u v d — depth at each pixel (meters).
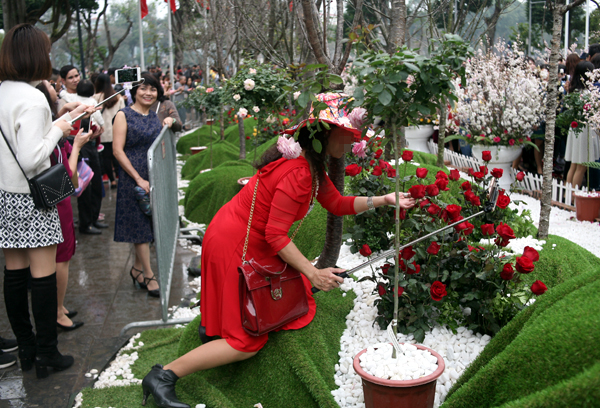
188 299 4.16
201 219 6.40
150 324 3.59
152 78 4.17
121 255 5.41
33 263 2.91
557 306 1.79
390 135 2.13
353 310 2.96
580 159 5.69
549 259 3.29
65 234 3.45
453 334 2.65
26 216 2.77
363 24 3.40
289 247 2.28
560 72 6.38
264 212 2.37
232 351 2.37
